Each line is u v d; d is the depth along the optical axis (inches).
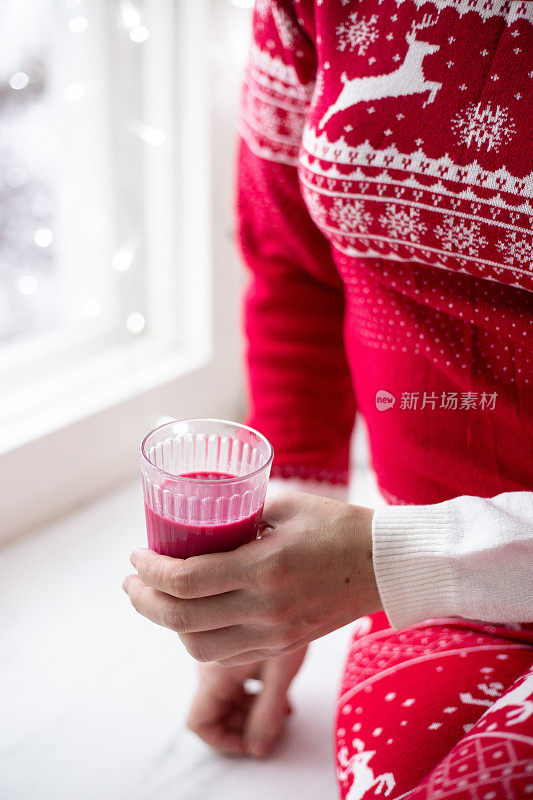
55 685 40.1
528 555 26.5
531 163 24.7
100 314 54.6
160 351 56.6
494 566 26.8
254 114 31.1
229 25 49.1
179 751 37.5
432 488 30.9
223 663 29.3
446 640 30.5
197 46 48.1
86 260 53.3
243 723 37.5
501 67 24.8
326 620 27.8
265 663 36.2
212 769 36.8
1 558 46.6
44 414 49.3
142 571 26.9
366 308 29.8
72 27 47.3
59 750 37.2
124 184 52.7
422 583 27.3
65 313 53.9
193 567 26.3
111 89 49.6
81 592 45.0
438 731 27.7
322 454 34.8
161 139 50.7
